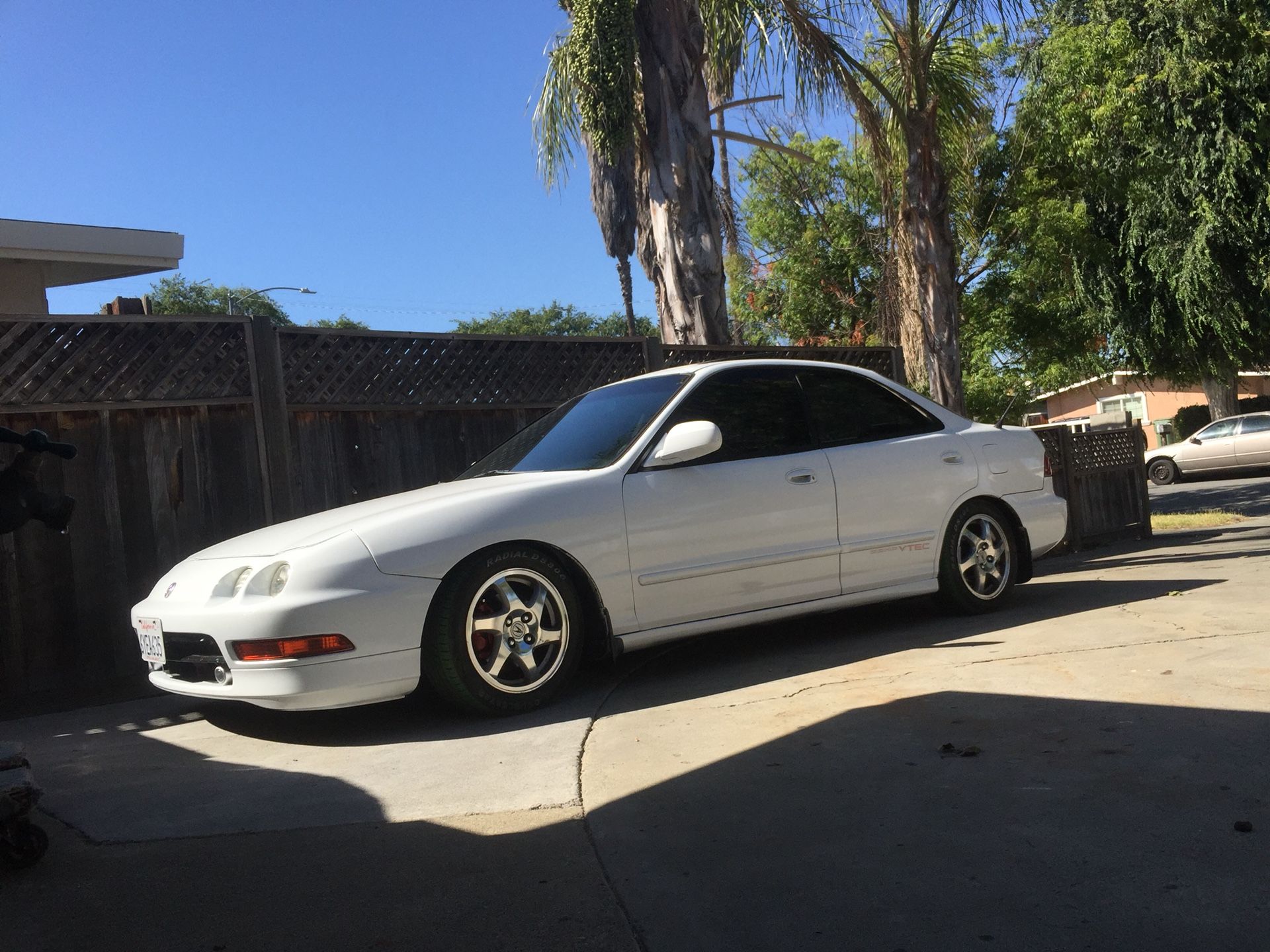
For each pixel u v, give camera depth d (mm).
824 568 5148
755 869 2541
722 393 5176
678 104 9734
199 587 4227
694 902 2393
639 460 4746
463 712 4289
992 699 3826
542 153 11359
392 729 4273
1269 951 1976
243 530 5922
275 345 6004
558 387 7355
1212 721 3340
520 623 4320
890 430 5645
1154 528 11297
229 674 4070
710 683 4645
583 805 3096
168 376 5699
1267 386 34219
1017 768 3074
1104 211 20125
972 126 10914
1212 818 2590
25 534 5238
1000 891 2312
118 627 5500
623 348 7730
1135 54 19203
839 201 21266
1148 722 3387
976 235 19859
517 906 2432
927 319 9367
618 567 4555
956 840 2602
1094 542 9516
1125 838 2523
